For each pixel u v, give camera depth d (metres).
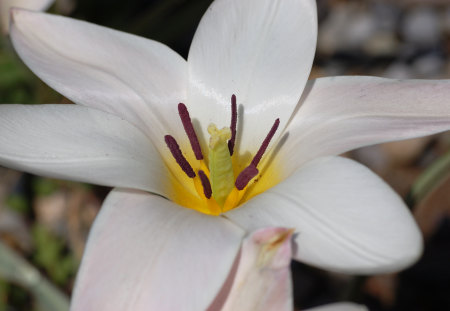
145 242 0.20
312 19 0.23
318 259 0.20
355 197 0.20
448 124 0.21
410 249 0.19
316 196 0.21
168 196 0.22
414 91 0.22
